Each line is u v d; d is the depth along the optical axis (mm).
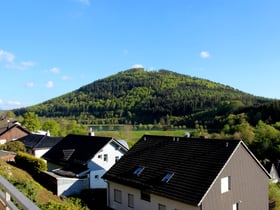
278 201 29484
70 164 35406
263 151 71312
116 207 26734
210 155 22797
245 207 23156
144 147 28906
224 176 21562
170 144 26922
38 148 52281
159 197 22516
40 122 86562
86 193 30109
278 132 73750
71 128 89812
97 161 33594
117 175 26922
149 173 24812
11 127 64125
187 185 21281
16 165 32812
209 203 20312
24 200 3191
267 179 25297
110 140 34594
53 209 12875
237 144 22297
